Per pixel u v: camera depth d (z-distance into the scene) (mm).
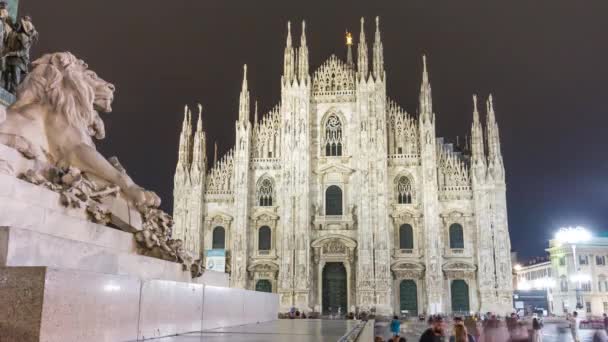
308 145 81812
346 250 79562
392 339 21250
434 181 79188
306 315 73875
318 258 79938
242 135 83062
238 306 15844
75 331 6777
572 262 112312
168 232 14844
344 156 82625
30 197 10602
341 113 84375
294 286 77562
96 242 11859
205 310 12703
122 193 13875
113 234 12492
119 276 8148
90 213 12258
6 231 7660
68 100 13977
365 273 77438
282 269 78312
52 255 8680
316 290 79312
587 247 112188
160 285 9883
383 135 81000
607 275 111250
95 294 7309
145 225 13844
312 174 82812
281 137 83500
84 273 7031
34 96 13766
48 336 6238
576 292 103875
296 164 81000
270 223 81625
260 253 81000
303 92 83188
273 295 21625
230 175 83500
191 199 81562
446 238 79312
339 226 80688
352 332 15961
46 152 13383
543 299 84938
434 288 76312
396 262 78562
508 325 41969
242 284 78438
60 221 10844
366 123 81750
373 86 82625
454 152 91750
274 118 85062
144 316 9125
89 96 14734
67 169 12672
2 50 15797
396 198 81312
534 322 39656
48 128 13680
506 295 75562
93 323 7246
